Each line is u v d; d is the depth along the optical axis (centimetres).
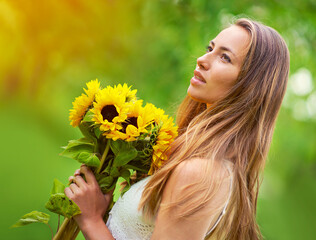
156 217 181
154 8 637
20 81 775
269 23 566
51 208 184
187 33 596
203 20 565
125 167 191
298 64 620
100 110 181
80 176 192
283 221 913
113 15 666
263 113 191
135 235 184
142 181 193
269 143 196
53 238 194
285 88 198
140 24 682
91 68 729
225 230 184
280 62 194
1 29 613
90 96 186
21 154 693
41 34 630
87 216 186
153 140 181
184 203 167
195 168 171
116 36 685
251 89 188
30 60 672
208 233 182
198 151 178
